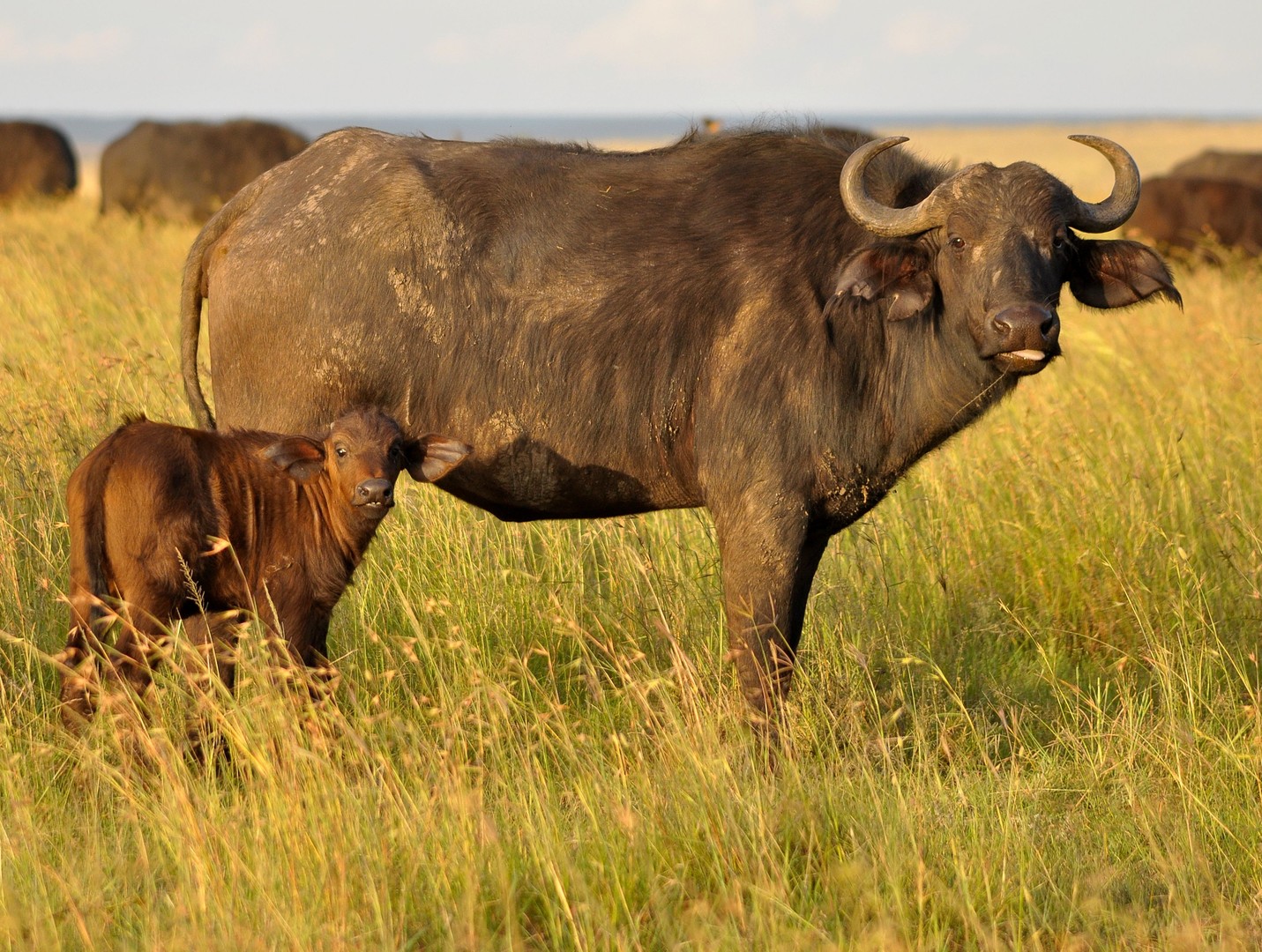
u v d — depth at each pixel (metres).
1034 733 20.09
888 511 25.67
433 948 12.64
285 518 18.05
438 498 24.03
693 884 13.91
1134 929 13.43
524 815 14.94
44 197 102.69
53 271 45.94
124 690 16.23
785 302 18.36
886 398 18.73
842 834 15.12
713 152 19.47
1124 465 26.97
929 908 13.83
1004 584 24.72
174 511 17.09
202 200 88.81
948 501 25.84
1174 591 23.25
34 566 20.95
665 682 17.56
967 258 17.61
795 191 19.00
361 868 13.49
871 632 22.09
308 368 18.91
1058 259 17.69
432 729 17.78
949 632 22.80
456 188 18.84
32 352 30.41
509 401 18.75
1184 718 18.97
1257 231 67.50
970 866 14.44
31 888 13.29
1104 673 22.08
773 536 18.38
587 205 18.92
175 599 17.28
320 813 14.01
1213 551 24.62
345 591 20.09
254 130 90.12
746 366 18.31
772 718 18.31
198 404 20.69
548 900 13.25
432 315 18.59
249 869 13.30
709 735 16.09
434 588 21.75
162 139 88.12
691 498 19.58
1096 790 17.17
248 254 19.09
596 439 18.84
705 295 18.53
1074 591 23.78
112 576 17.17
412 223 18.61
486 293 18.59
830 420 18.38
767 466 18.34
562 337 18.56
